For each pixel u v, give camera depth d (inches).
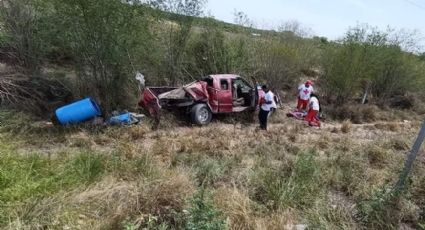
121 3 430.6
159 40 536.7
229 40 634.2
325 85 729.6
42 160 248.4
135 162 271.4
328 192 273.3
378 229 220.8
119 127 408.5
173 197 208.2
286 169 292.5
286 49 683.4
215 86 496.1
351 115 637.9
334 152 381.1
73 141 358.6
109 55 445.7
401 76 779.4
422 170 315.9
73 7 411.2
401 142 429.4
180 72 577.0
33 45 482.6
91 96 464.1
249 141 404.5
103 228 186.1
